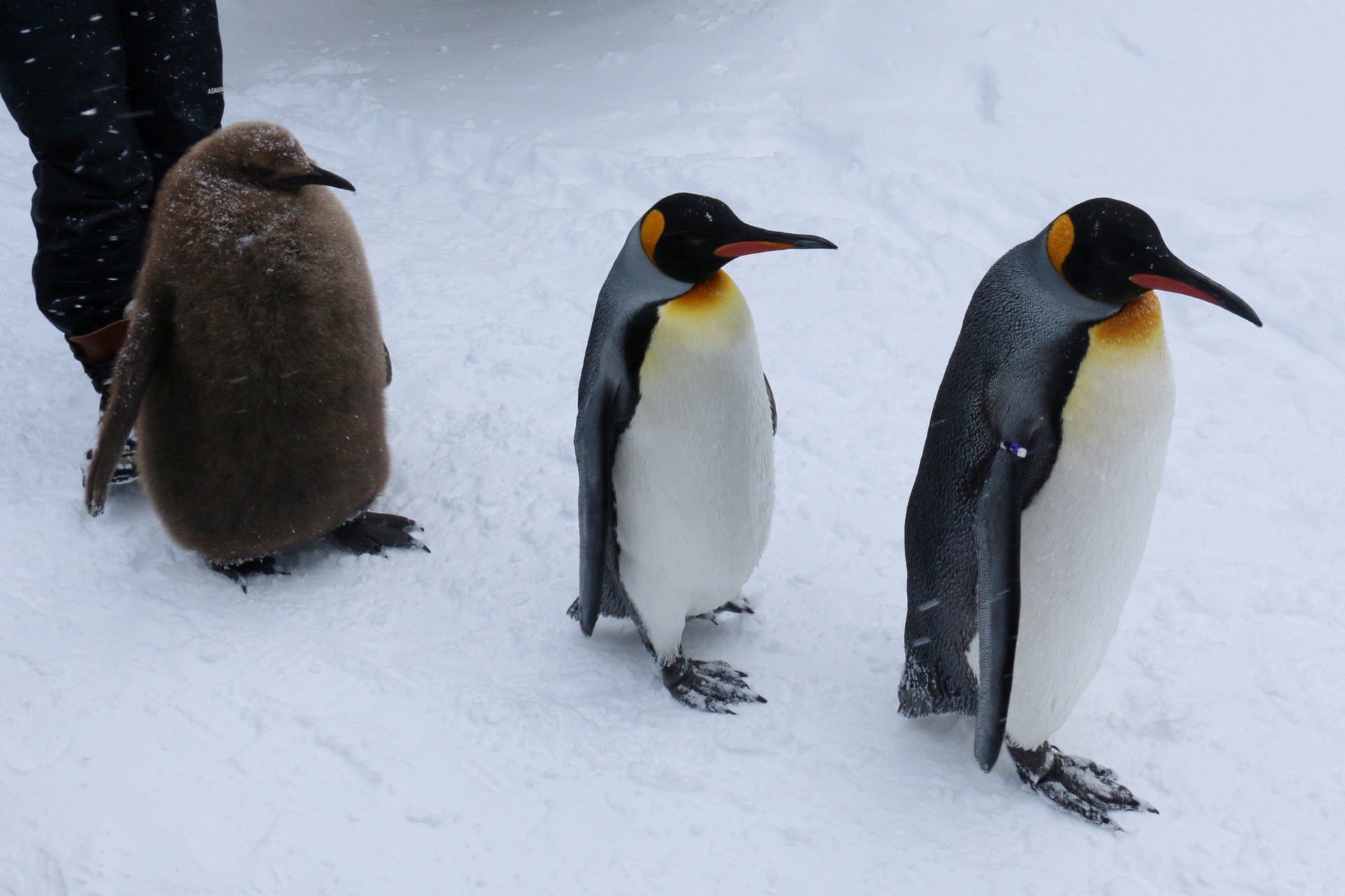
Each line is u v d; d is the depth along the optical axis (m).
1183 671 3.24
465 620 3.59
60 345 5.33
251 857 2.69
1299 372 4.79
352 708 3.18
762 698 3.19
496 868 2.66
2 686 3.24
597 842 2.72
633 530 3.08
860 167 6.38
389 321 5.45
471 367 5.06
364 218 6.48
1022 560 2.58
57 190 4.14
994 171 6.21
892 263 5.66
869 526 3.96
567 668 3.36
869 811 2.79
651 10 9.03
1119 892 2.52
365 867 2.66
